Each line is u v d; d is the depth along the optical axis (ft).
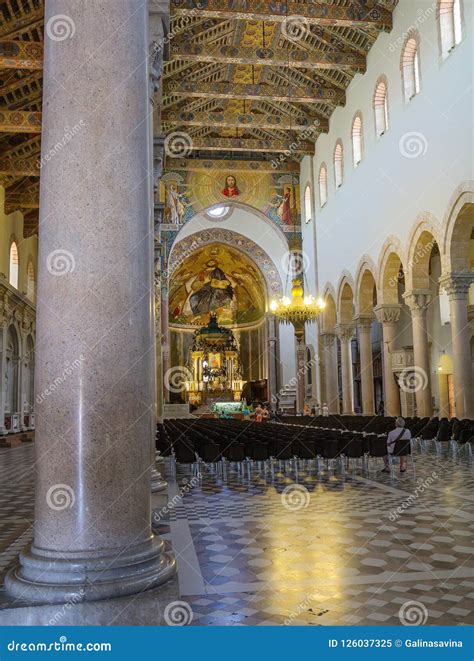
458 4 54.03
